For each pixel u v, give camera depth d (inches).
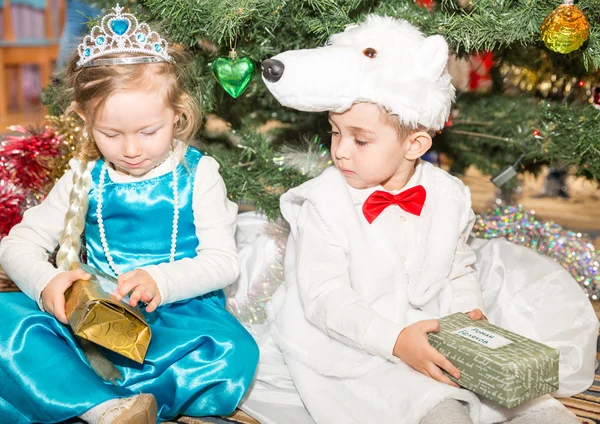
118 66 52.2
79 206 57.7
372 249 55.4
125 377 53.3
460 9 63.8
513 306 66.2
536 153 78.4
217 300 61.4
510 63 79.9
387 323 50.8
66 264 55.2
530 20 59.2
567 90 80.8
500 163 88.5
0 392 49.8
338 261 56.0
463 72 99.6
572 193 119.7
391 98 50.7
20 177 74.4
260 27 64.9
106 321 48.4
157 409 51.2
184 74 58.0
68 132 74.7
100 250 60.8
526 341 48.1
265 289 70.5
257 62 73.2
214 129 86.9
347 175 55.4
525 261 68.4
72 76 55.4
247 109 82.6
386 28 54.1
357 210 56.9
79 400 47.4
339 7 62.9
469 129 87.2
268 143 77.9
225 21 58.1
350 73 51.0
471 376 45.9
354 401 51.1
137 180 58.9
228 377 53.7
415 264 56.2
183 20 61.5
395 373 50.3
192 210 59.9
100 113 51.9
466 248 61.4
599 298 78.1
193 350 54.3
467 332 49.5
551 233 79.0
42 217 58.6
